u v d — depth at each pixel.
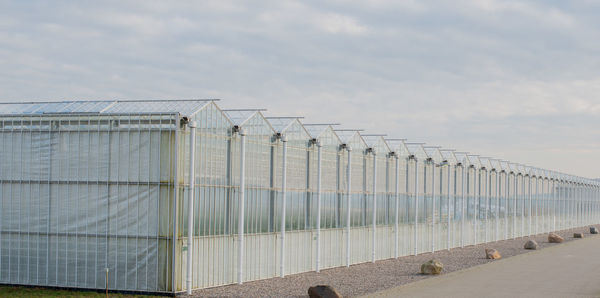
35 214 32.44
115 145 31.27
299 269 40.03
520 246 66.06
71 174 31.95
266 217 36.97
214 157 32.72
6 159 33.09
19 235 32.69
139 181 30.75
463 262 48.59
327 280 36.78
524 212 83.94
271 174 37.41
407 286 34.62
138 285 30.56
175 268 30.03
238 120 35.31
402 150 53.03
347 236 44.47
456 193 63.09
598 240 77.62
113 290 30.91
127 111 32.09
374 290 33.00
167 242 30.19
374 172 48.31
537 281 37.47
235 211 34.22
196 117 31.41
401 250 52.47
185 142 30.77
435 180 58.59
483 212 70.19
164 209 30.33
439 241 59.31
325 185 42.81
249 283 34.72
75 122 32.00
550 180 96.31
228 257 33.75
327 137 43.09
